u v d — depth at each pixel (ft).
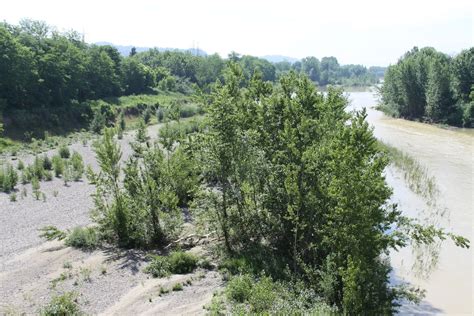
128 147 192.24
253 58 633.20
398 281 80.84
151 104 336.29
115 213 90.07
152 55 566.77
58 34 335.67
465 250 94.32
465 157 187.62
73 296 67.56
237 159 81.51
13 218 104.17
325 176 72.08
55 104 260.62
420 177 150.82
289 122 81.30
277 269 73.10
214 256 83.87
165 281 73.51
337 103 95.61
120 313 63.31
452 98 304.71
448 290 78.38
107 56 333.21
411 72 327.26
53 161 153.38
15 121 217.56
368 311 55.26
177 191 111.96
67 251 86.53
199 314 61.98
